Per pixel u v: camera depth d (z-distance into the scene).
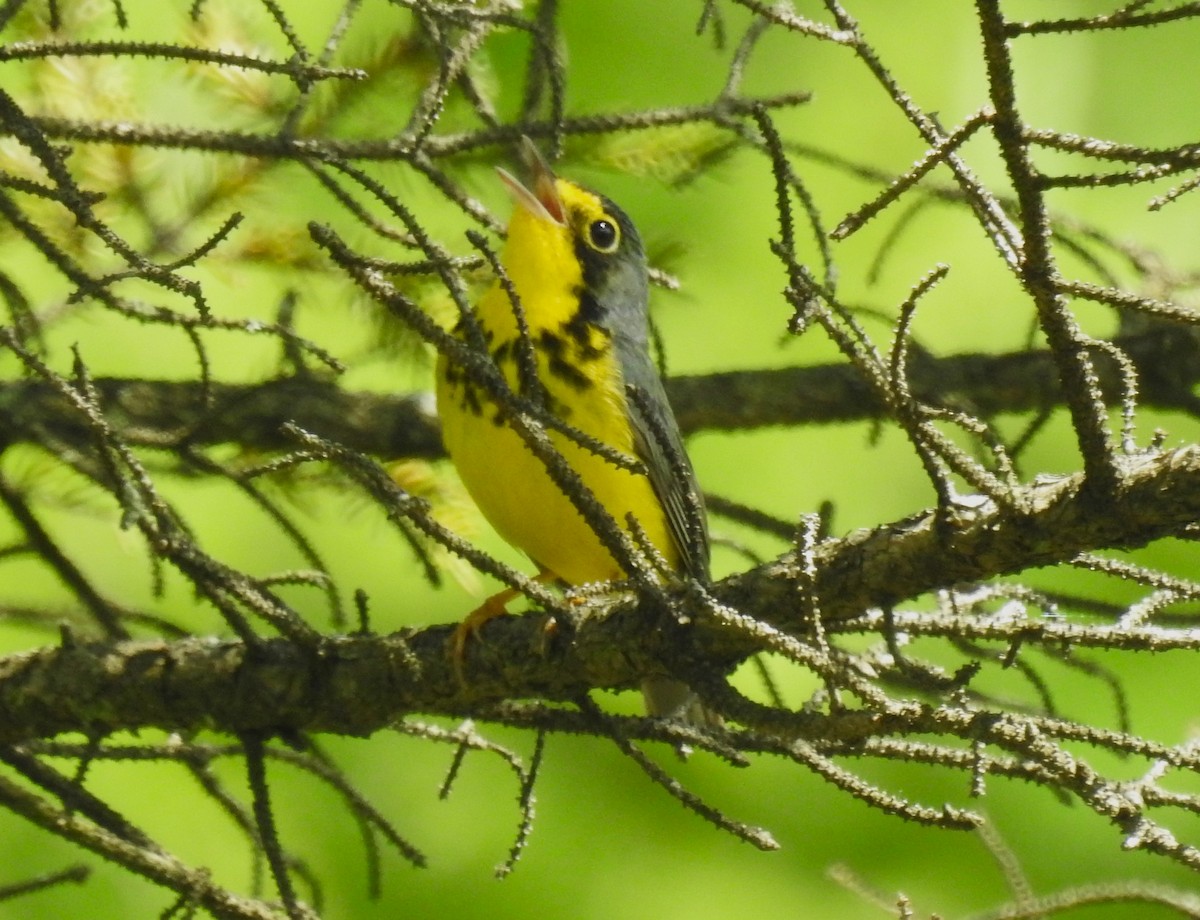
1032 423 9.55
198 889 7.44
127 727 8.20
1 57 7.00
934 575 6.77
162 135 8.55
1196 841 12.97
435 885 12.36
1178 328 11.91
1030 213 5.75
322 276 10.72
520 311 6.48
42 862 11.62
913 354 12.21
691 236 13.69
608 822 12.79
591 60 13.38
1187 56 14.09
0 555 9.16
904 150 13.62
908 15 13.82
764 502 13.69
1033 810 12.82
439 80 8.84
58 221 10.09
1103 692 12.92
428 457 11.27
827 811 12.89
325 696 8.01
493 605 8.05
